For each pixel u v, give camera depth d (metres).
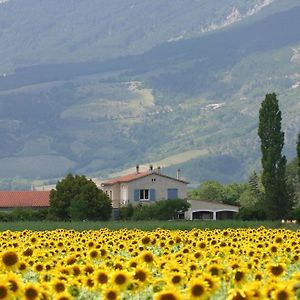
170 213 162.75
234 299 25.78
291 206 133.75
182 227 95.12
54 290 29.03
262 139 137.12
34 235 56.22
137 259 34.44
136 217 161.38
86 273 32.59
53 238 54.34
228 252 42.00
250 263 34.88
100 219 149.25
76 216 146.38
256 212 133.62
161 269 34.09
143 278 29.66
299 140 135.00
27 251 40.00
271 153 135.00
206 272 31.88
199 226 97.88
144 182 195.38
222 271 31.80
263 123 137.50
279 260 38.41
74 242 49.88
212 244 48.31
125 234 59.66
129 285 29.17
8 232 60.47
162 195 196.00
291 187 136.38
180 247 47.97
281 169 135.25
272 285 26.89
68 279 30.27
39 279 32.78
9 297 26.48
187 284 28.67
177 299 25.86
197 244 45.25
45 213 150.50
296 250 42.25
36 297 26.84
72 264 35.16
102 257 39.19
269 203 133.62
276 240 47.62
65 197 149.75
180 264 34.94
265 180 134.88
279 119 137.50
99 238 53.09
